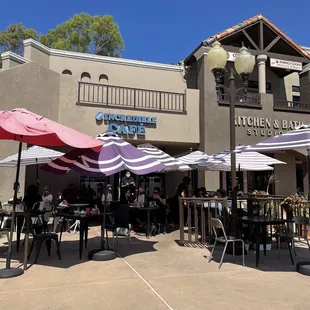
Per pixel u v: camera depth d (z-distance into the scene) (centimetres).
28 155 868
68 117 1221
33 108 1143
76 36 2750
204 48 1408
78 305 401
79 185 1531
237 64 756
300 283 492
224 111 1399
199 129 1402
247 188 1596
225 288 466
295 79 1844
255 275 533
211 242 796
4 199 1077
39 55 1365
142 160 640
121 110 1292
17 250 713
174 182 1705
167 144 1438
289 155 1662
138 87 1519
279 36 1559
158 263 604
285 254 694
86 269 561
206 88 1383
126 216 786
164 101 1394
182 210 800
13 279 504
